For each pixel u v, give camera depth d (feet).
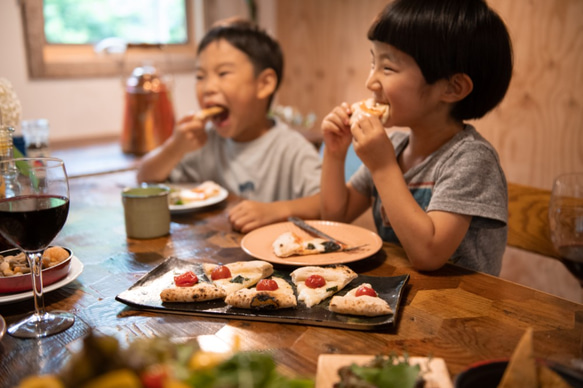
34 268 2.68
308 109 11.63
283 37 11.73
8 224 2.48
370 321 2.56
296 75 11.70
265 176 6.34
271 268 3.18
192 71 11.05
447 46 3.64
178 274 3.20
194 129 5.74
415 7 3.67
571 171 7.66
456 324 2.61
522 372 1.71
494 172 3.75
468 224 3.59
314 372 2.19
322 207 4.61
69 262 3.11
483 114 4.08
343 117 4.34
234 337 2.50
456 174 3.71
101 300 2.94
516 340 2.45
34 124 5.90
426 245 3.33
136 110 7.36
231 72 5.95
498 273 4.31
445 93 3.86
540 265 8.30
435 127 4.10
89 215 4.63
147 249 3.77
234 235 4.08
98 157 7.26
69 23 9.61
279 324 2.63
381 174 3.62
